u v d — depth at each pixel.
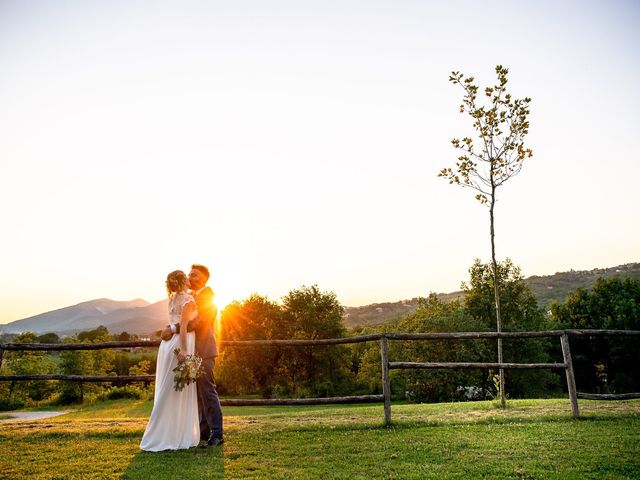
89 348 6.94
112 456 5.36
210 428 6.13
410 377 41.03
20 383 57.72
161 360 5.91
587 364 49.91
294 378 48.44
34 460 5.24
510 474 4.57
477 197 10.55
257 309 49.59
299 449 5.65
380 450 5.57
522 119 10.21
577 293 53.84
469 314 45.97
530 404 9.94
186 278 6.16
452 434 6.39
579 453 5.30
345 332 50.62
